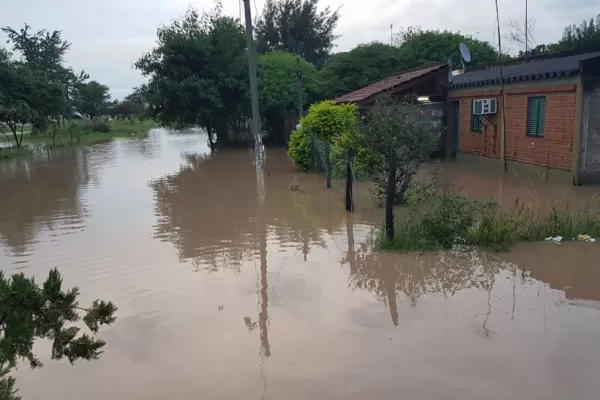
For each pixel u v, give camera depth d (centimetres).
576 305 534
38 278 690
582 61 1131
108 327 517
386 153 732
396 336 476
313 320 520
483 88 1577
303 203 1127
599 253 692
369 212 1003
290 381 406
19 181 1647
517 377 398
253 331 500
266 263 717
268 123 2750
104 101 7350
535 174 1345
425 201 1033
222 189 1363
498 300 554
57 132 3944
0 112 2566
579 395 372
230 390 398
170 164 2027
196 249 798
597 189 1145
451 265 670
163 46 2528
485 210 791
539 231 762
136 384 414
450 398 374
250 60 1449
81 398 398
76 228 967
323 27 4825
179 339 488
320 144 1499
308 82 2616
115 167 1964
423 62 2848
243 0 1426
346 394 385
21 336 247
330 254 748
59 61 6059
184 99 2536
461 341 461
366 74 2672
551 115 1266
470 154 1695
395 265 680
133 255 776
